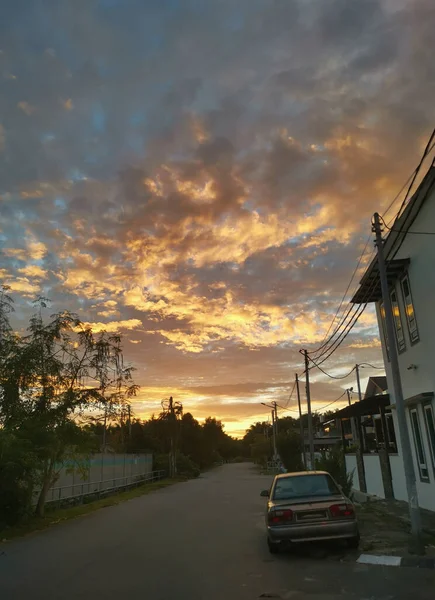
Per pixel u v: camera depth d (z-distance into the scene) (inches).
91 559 427.2
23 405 790.5
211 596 290.2
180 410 2581.2
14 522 677.9
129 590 310.7
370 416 1068.5
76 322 848.3
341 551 408.5
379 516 596.4
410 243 599.2
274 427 2613.2
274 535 394.6
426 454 597.0
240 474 2721.5
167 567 380.5
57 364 823.7
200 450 3607.3
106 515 816.3
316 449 2288.4
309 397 1194.6
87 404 836.0
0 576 366.6
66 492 1028.5
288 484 452.8
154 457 2357.3
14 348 787.4
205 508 892.6
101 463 1307.8
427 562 353.4
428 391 571.5
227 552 439.8
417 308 590.6
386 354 729.6
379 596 275.9
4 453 674.2
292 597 281.9
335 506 399.9
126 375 897.5
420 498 623.5
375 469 837.8
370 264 658.8
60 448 814.5
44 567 398.3
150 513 830.5
